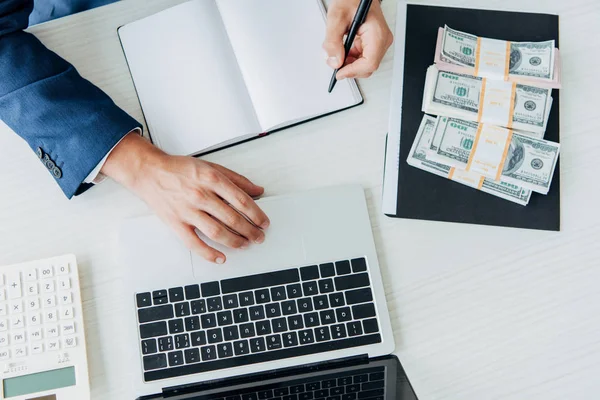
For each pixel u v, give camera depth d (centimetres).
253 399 72
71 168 80
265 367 76
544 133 86
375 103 87
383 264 82
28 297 77
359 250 81
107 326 79
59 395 75
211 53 85
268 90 84
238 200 79
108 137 80
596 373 79
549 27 90
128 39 86
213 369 76
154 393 75
